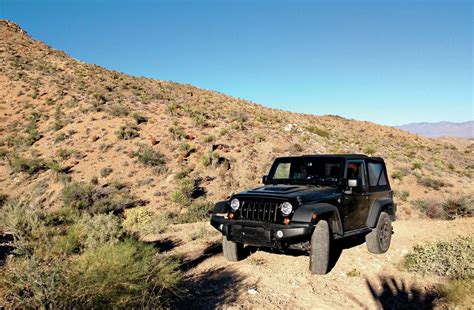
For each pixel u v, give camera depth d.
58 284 3.42
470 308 4.14
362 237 8.42
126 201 21.84
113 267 3.82
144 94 51.59
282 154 30.98
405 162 34.12
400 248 7.30
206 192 24.19
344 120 80.25
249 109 60.62
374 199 7.11
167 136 32.78
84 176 25.95
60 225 6.10
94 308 3.46
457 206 18.66
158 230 10.57
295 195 5.57
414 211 21.77
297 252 6.82
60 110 40.31
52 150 30.72
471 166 40.47
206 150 29.95
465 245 6.25
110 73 67.56
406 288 5.12
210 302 4.56
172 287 4.43
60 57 71.38
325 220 5.66
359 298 4.82
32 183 25.53
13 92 46.00
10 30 80.44
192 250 7.62
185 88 72.44
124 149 30.00
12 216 5.65
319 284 5.29
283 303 4.61
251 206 5.79
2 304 3.20
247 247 7.38
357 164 6.89
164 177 25.84
